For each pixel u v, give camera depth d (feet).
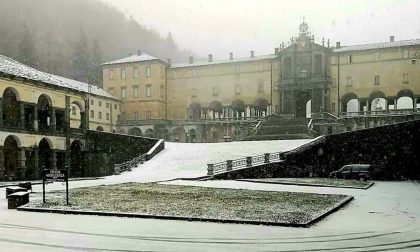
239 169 138.10
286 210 62.75
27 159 183.93
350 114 285.64
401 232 48.70
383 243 42.70
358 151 156.46
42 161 197.16
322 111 281.95
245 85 324.39
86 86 327.06
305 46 301.02
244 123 303.07
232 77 329.31
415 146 148.87
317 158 157.79
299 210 62.80
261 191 92.73
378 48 287.28
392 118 270.67
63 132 197.36
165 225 52.70
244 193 87.56
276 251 39.27
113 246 41.06
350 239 44.57
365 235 46.78
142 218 58.18
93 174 203.51
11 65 186.39
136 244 41.98
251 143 194.80
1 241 43.19
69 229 49.98
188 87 343.46
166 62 353.10
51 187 106.01
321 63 297.12
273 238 44.98
